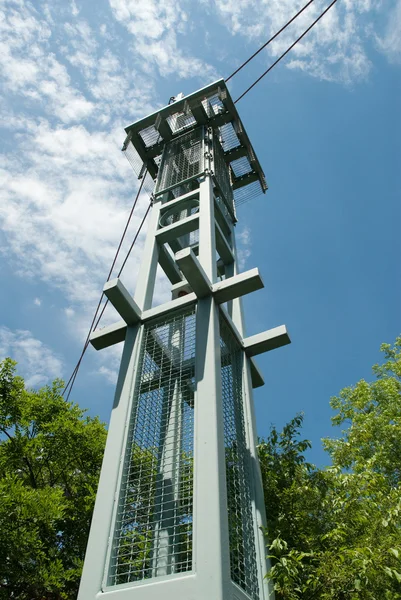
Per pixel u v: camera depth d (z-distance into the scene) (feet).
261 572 10.63
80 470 21.74
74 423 22.12
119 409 12.03
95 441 21.66
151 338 13.64
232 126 23.65
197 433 10.60
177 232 17.33
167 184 20.22
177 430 11.37
